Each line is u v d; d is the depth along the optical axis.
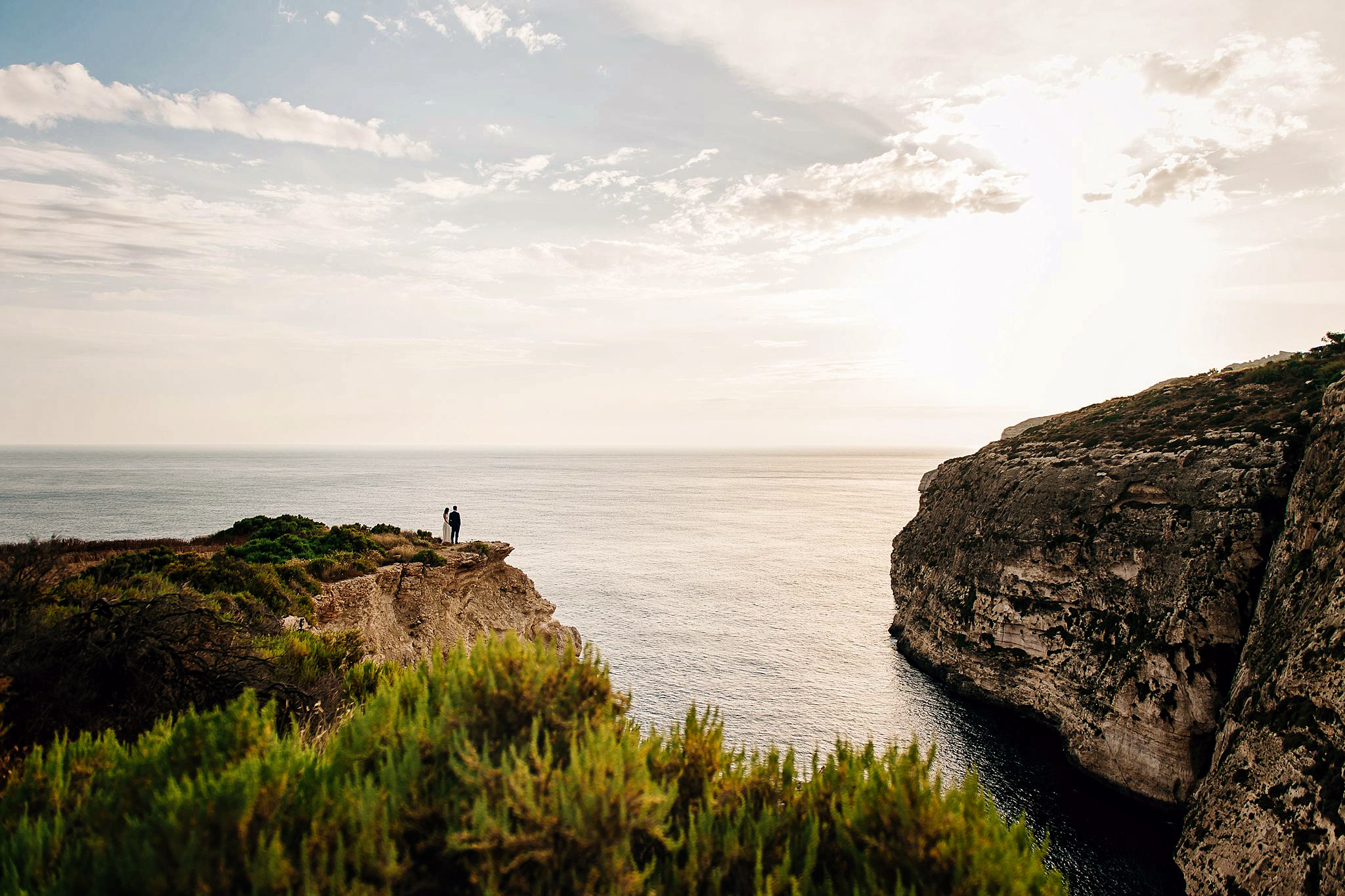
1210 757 29.69
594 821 4.82
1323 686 21.78
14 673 8.95
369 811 4.73
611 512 156.50
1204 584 31.44
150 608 11.13
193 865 4.22
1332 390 28.97
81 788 6.14
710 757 6.39
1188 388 49.75
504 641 7.23
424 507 154.12
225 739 6.30
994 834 5.30
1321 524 26.03
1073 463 45.00
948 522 58.66
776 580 80.81
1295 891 19.91
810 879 4.98
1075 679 37.12
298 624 21.61
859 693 45.72
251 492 185.88
